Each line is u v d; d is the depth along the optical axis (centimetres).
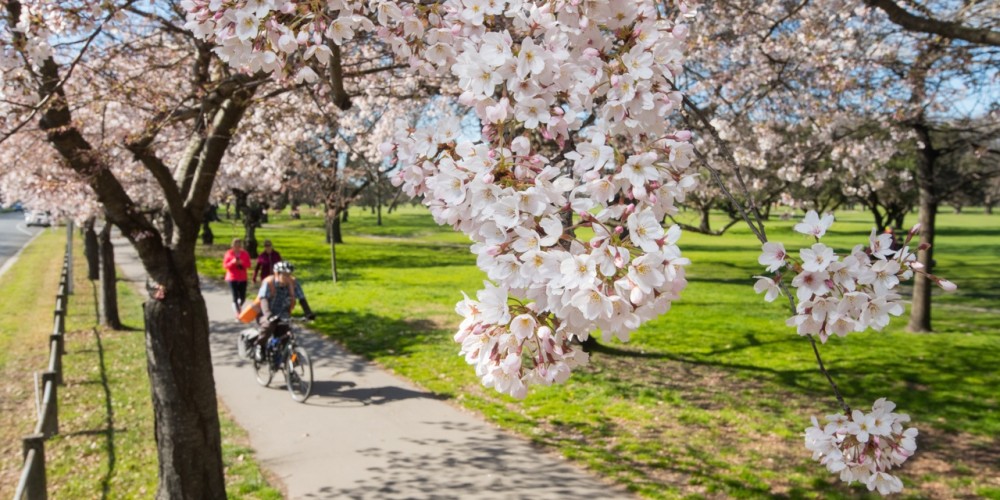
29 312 1515
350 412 812
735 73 995
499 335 189
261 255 1555
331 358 1091
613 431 759
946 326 1466
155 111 554
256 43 215
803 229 188
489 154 188
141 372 998
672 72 206
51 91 393
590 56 197
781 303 1739
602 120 194
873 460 204
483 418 797
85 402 853
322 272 2336
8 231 4116
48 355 1117
